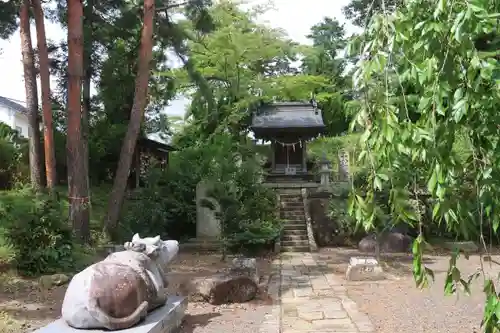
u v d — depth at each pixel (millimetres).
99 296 4965
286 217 16000
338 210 14977
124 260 5652
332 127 24531
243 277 7820
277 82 23016
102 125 18422
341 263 12000
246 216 14016
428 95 2307
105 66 16594
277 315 6914
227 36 20188
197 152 17000
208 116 20938
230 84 21453
